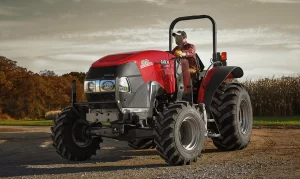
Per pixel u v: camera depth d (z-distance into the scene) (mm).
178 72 6668
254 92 21875
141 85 6242
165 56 6723
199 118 6184
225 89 7395
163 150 5734
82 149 6703
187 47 7203
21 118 35094
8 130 14734
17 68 36938
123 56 6402
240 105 7652
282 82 21828
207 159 6410
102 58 6598
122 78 6062
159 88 6441
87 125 6695
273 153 6676
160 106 6562
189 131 6105
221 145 7418
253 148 7555
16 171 5824
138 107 6211
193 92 7105
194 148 6035
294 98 21703
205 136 6316
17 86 35844
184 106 5996
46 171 5742
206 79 7039
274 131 10531
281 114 21672
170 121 5750
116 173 5301
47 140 10531
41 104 36406
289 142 8078
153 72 6434
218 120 7305
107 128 6273
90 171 5602
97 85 6180
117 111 6059
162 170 5383
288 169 4883
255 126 12203
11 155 7848
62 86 38031
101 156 7281
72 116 6629
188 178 4555
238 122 7352
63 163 6523
